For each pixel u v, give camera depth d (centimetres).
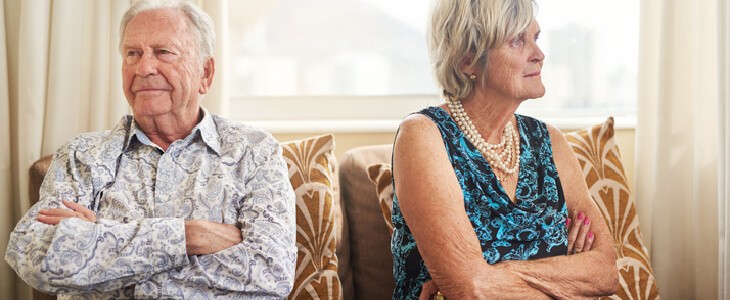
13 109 212
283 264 139
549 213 145
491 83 141
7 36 211
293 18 242
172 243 132
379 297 191
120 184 151
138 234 131
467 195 140
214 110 212
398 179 141
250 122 238
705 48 202
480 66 142
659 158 208
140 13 156
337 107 242
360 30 241
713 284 204
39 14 202
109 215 147
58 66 204
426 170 136
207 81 167
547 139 155
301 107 243
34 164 176
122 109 214
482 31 138
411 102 241
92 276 128
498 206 140
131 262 129
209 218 148
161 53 153
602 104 239
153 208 148
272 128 229
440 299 137
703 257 204
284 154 190
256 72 244
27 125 202
